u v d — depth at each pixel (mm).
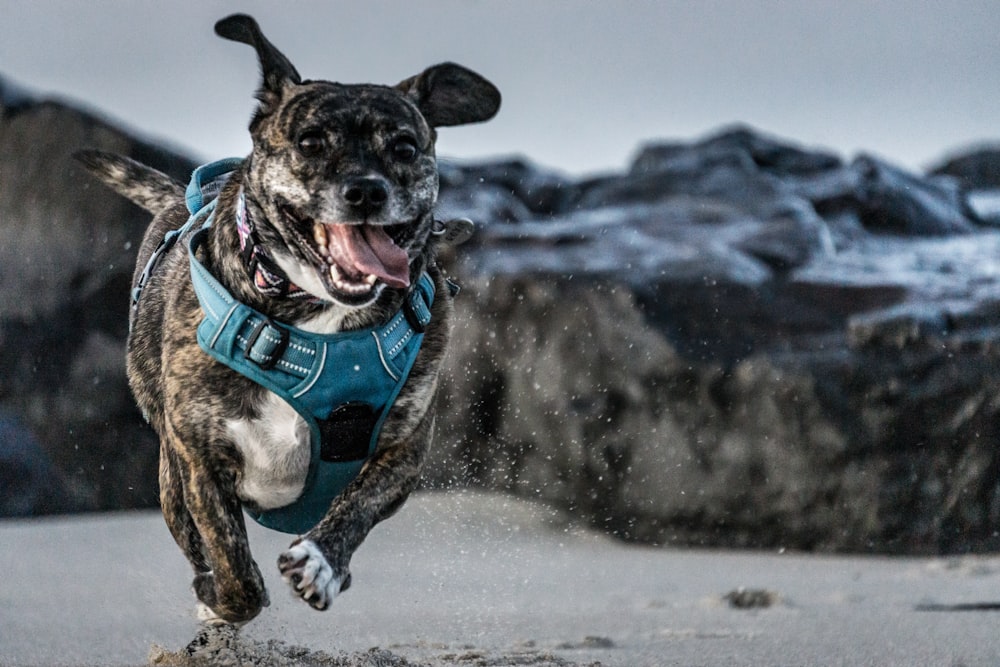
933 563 10070
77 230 14258
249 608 5430
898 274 12758
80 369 13695
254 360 5195
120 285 14125
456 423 12586
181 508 5996
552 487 12141
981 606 7793
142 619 7441
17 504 12719
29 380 13562
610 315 12336
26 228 14195
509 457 12422
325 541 5121
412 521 11211
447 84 5867
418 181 5445
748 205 14312
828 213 14742
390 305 5332
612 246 13359
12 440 13109
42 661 6121
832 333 11977
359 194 5148
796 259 13148
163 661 5879
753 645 6527
